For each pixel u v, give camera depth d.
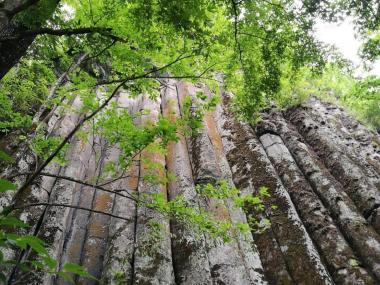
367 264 6.87
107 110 5.62
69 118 10.03
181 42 5.43
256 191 8.82
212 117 12.02
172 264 6.47
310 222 7.90
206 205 7.72
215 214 7.51
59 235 6.71
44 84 9.49
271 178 9.05
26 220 6.85
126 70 5.98
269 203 8.37
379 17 5.74
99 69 8.62
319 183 9.08
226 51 6.04
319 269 6.69
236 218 7.96
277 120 11.91
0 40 3.75
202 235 6.90
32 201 7.25
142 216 7.09
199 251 6.63
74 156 8.85
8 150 8.65
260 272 6.91
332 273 6.79
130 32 5.39
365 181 9.16
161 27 5.18
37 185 7.63
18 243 1.20
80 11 6.14
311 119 12.54
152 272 6.07
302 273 6.71
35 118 6.14
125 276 6.02
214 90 6.70
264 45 6.43
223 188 5.76
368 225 7.79
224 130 11.22
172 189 8.38
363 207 8.48
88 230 7.27
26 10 4.55
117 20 5.59
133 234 6.84
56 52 7.91
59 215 7.09
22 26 4.69
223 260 6.58
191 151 9.84
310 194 8.61
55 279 6.11
